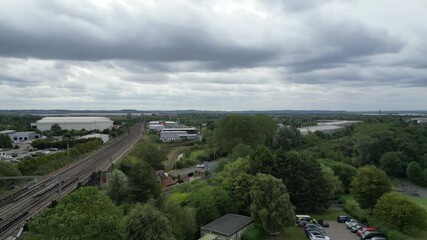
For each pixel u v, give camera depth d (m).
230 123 151.00
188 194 75.12
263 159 83.31
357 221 75.44
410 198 100.00
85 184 105.38
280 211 63.53
